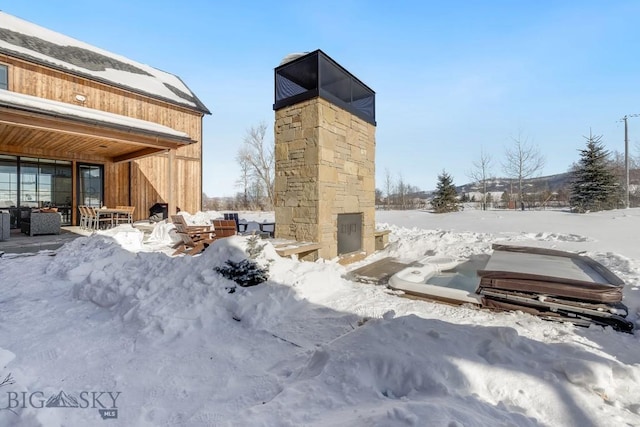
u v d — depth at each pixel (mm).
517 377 2094
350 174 7078
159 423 1939
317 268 4543
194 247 6699
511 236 8695
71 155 11680
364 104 7922
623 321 3170
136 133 8891
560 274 4090
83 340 3016
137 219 13773
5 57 10305
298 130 6289
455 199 23750
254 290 3807
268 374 2469
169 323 3150
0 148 10055
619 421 1812
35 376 2379
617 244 7129
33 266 5609
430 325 2602
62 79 11617
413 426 1524
